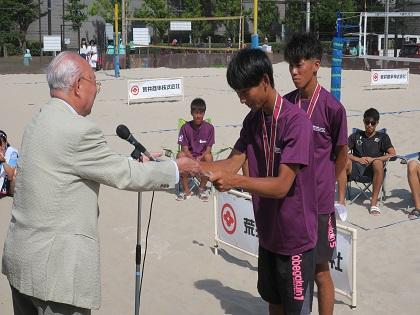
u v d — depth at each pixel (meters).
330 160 3.62
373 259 5.37
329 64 30.75
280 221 3.11
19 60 38.41
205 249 5.65
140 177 2.69
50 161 2.58
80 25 42.66
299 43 3.53
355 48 35.25
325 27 44.03
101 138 2.65
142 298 4.61
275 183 2.86
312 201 3.14
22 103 16.39
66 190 2.59
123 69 29.66
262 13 44.28
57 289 2.55
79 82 2.71
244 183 2.82
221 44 41.66
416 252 5.54
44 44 38.16
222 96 17.55
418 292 4.66
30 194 2.59
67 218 2.60
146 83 16.09
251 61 2.85
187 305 4.48
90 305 2.62
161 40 42.22
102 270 5.15
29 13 42.41
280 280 3.21
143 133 11.59
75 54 2.78
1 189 7.17
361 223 6.43
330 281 3.72
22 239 2.61
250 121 3.17
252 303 4.51
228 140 10.91
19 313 2.82
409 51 31.73
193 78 23.91
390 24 41.19
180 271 5.14
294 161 2.89
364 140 7.18
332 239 3.62
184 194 7.32
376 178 6.80
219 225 5.47
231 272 5.11
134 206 7.02
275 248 3.18
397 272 5.06
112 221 6.47
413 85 20.78
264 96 2.93
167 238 5.95
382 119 13.16
